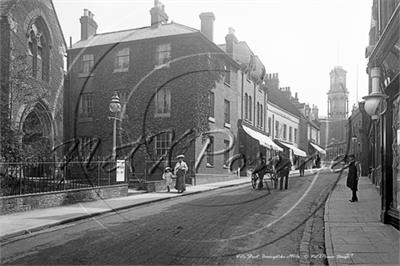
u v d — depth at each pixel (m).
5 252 5.96
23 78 14.43
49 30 18.12
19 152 12.02
